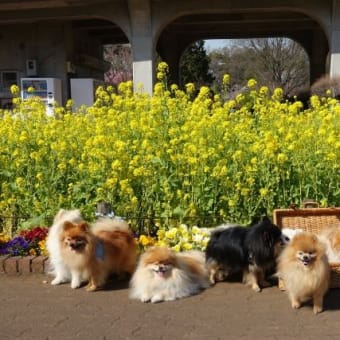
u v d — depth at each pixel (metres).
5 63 15.66
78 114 5.86
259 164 4.95
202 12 13.17
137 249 4.67
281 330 3.99
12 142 5.21
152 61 13.23
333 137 4.92
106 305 4.25
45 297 4.35
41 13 13.95
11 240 4.86
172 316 4.13
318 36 19.23
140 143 5.12
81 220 4.54
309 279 4.10
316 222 4.64
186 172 4.97
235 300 4.29
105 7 13.40
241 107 5.79
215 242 4.50
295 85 31.48
